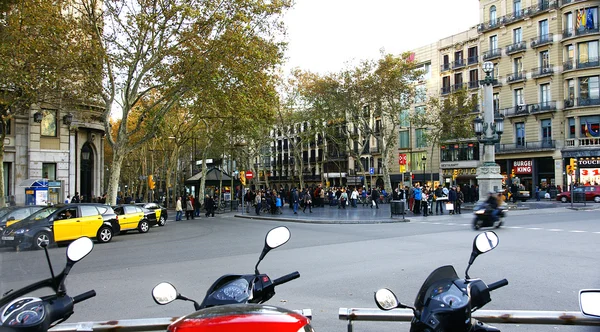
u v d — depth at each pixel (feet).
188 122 138.10
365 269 32.58
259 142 160.56
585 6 149.28
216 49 69.51
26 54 63.21
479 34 181.68
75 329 10.97
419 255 38.55
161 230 76.54
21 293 10.91
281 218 91.86
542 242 45.42
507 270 30.94
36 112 98.07
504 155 171.22
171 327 8.04
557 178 154.71
